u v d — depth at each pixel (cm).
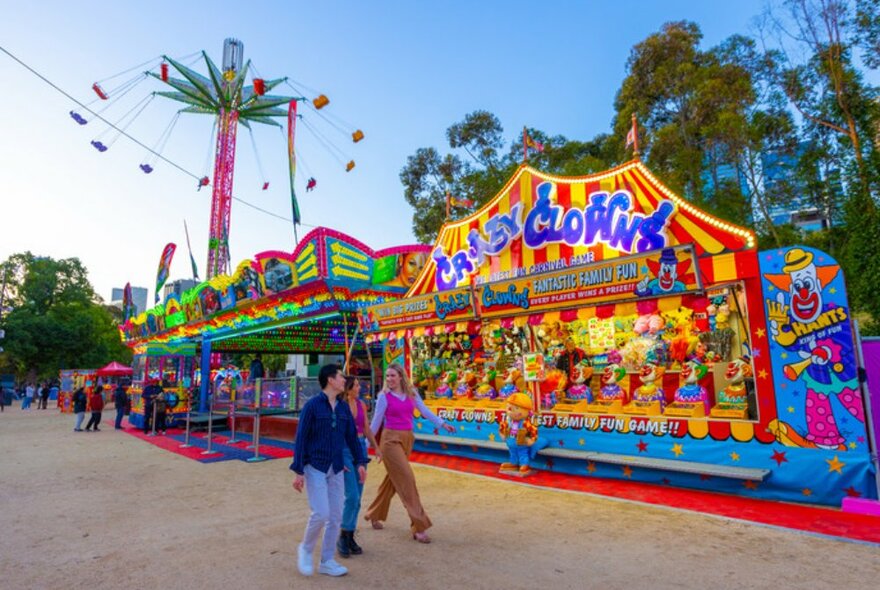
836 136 1532
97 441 1469
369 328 1187
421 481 796
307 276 1182
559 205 952
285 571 427
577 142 2472
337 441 434
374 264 1237
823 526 519
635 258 733
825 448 595
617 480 762
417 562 442
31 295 5159
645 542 486
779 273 643
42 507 684
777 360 638
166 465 1030
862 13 1388
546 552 463
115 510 661
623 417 782
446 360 1195
